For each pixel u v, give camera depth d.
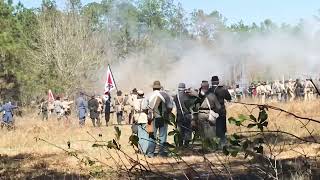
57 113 29.92
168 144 4.56
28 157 12.19
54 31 47.44
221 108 12.88
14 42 48.06
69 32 47.25
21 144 15.81
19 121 32.16
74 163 10.46
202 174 7.93
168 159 10.58
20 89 48.50
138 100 12.59
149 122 11.42
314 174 7.22
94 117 25.73
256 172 7.05
